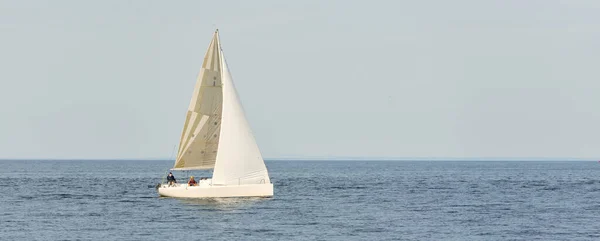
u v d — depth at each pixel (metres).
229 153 191.75
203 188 193.12
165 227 151.25
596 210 192.25
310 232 145.62
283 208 186.38
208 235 141.12
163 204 194.12
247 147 192.88
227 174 192.50
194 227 151.25
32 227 152.00
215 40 192.25
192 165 194.62
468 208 195.62
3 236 140.00
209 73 192.50
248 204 189.25
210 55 192.12
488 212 185.25
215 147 194.50
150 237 138.88
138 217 167.50
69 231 146.38
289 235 141.62
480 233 146.75
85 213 177.00
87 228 150.38
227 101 191.00
